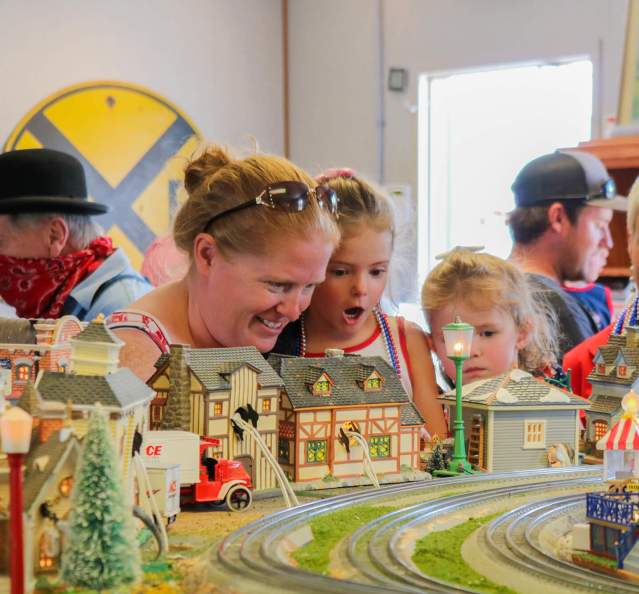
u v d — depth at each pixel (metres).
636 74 9.18
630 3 9.24
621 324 5.52
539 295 6.66
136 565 2.49
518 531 3.26
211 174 4.13
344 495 3.76
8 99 9.54
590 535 3.09
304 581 2.51
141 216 10.26
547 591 2.60
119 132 10.18
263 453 3.74
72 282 6.20
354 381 4.20
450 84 10.74
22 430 2.28
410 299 5.67
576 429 4.66
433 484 4.03
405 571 2.72
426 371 5.10
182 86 10.75
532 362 5.24
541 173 7.43
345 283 4.63
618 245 8.67
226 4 11.12
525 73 10.19
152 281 6.76
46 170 6.22
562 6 9.70
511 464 4.52
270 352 4.73
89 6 10.03
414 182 10.83
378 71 11.04
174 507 3.26
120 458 2.83
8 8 9.53
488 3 10.20
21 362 3.82
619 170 8.80
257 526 3.18
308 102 11.59
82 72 10.00
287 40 11.69
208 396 3.74
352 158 11.28
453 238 10.81
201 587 2.59
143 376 4.12
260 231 3.93
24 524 2.46
